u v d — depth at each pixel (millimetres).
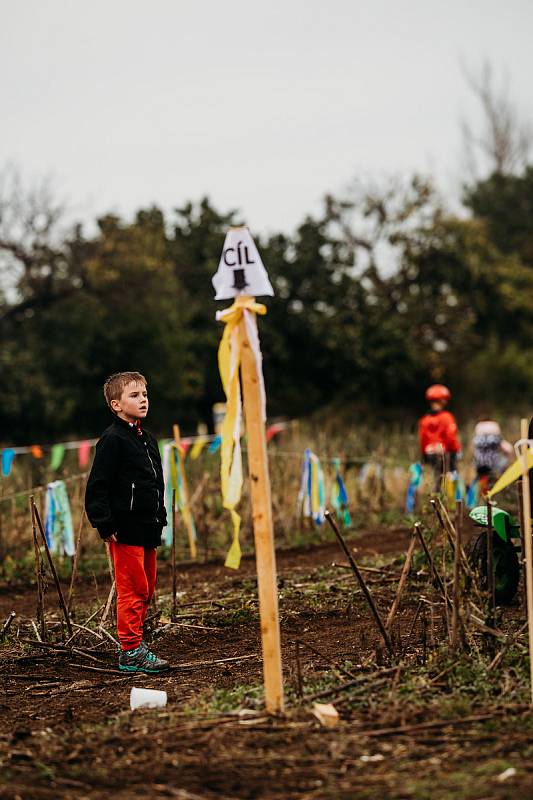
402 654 6727
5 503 13289
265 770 4859
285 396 40312
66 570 12188
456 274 44031
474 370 44500
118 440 7098
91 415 35500
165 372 35688
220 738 5277
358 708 5707
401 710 5574
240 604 9133
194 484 14422
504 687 5836
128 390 7160
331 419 36219
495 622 6574
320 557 12664
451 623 6570
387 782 4637
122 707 6281
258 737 5262
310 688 6152
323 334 40062
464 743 5070
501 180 57188
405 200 43719
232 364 5613
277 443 20031
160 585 11109
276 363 40531
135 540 7129
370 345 41219
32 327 34656
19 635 8375
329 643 7629
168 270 36469
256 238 41281
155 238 36875
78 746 5281
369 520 15641
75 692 6770
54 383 34031
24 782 4793
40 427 33281
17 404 31984
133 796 4590
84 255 35094
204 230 40156
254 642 7934
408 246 43844
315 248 41188
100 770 4934
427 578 9141
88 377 35125
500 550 8547
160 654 7730
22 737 5574
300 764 4914
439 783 4559
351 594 8938
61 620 8539
